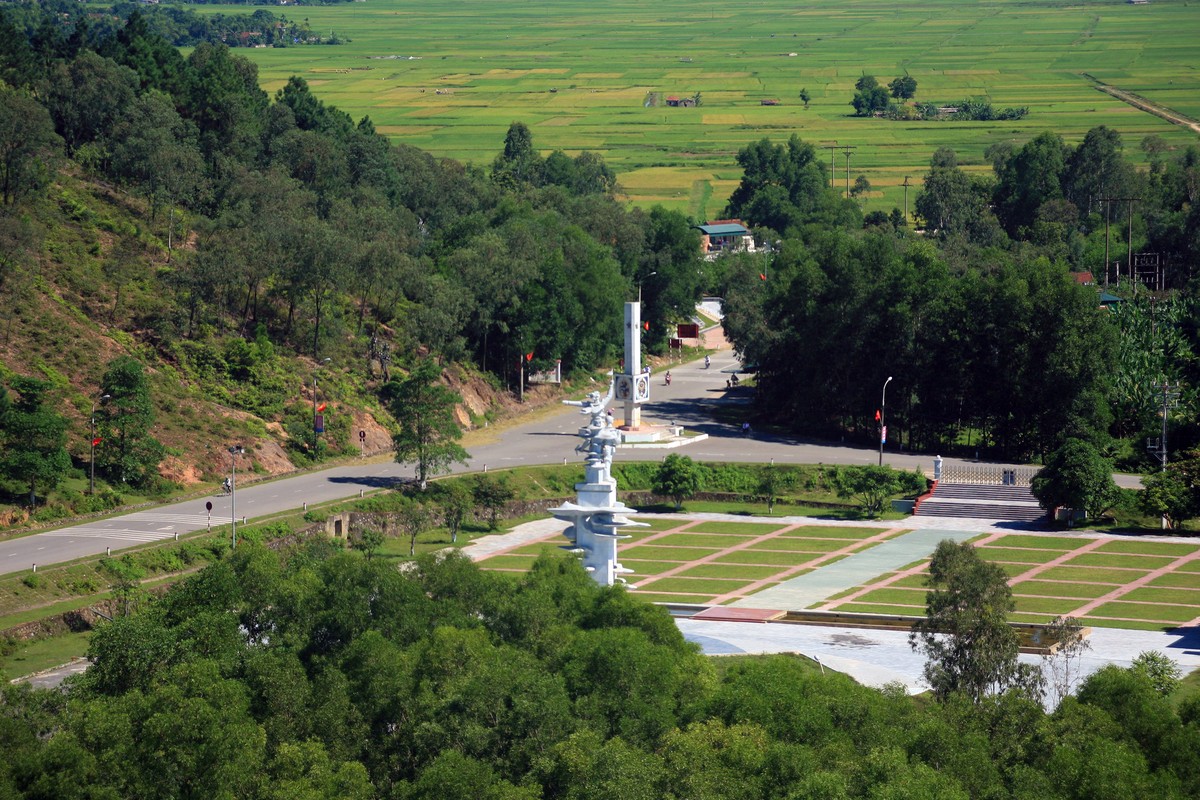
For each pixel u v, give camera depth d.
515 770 167.25
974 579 193.38
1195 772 163.50
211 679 173.50
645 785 154.50
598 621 197.88
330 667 180.38
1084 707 169.62
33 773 155.12
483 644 185.50
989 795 156.50
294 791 157.00
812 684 177.25
